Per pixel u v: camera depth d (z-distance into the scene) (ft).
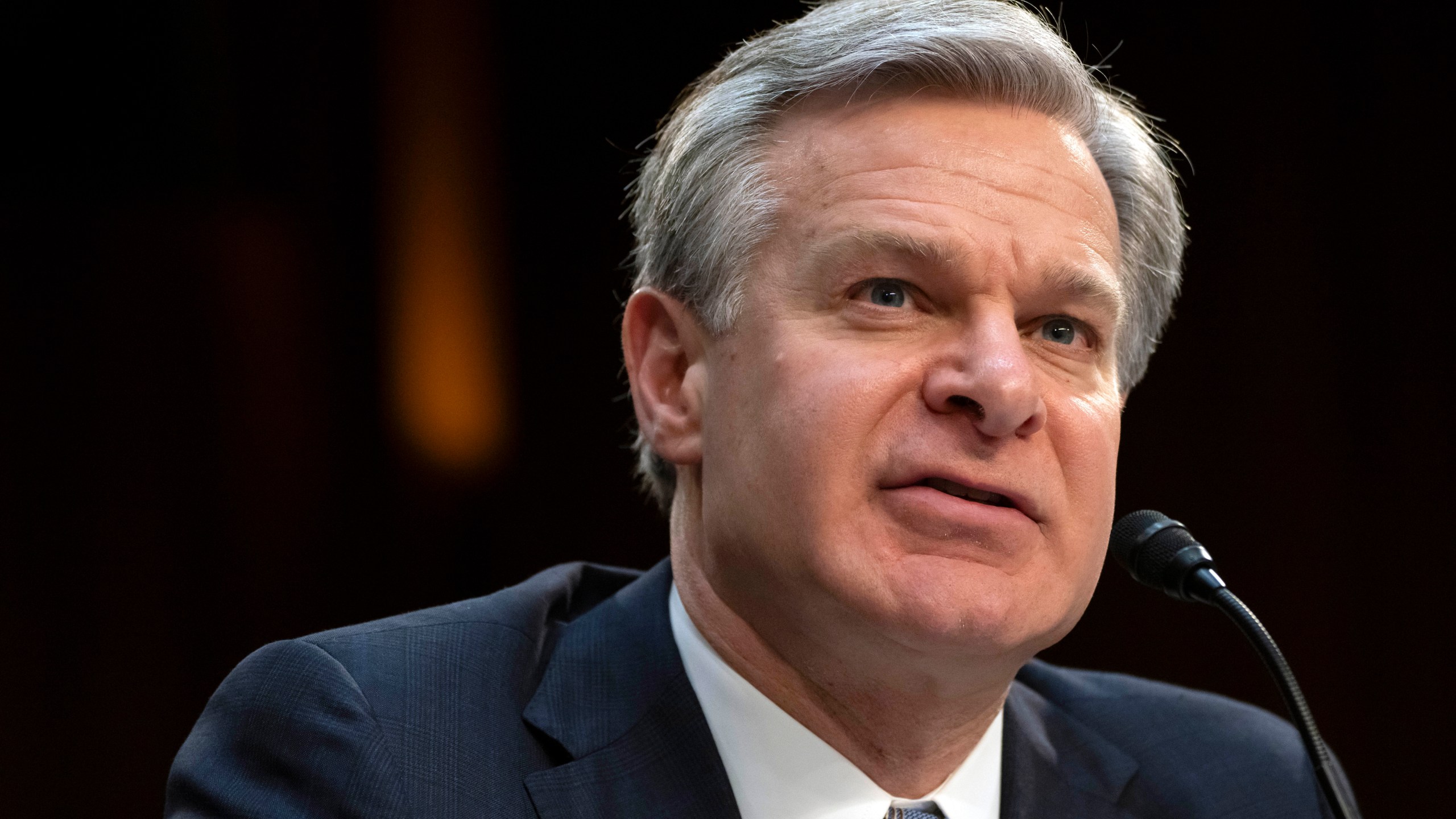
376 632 13.85
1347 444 34.45
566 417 35.50
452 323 34.88
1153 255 15.75
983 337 12.42
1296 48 34.73
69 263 31.94
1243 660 34.45
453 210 35.04
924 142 12.92
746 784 13.51
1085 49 15.28
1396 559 33.99
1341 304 34.60
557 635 15.16
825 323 12.76
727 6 35.45
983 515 12.27
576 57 35.58
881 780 13.82
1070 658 34.94
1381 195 34.30
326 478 33.65
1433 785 33.24
